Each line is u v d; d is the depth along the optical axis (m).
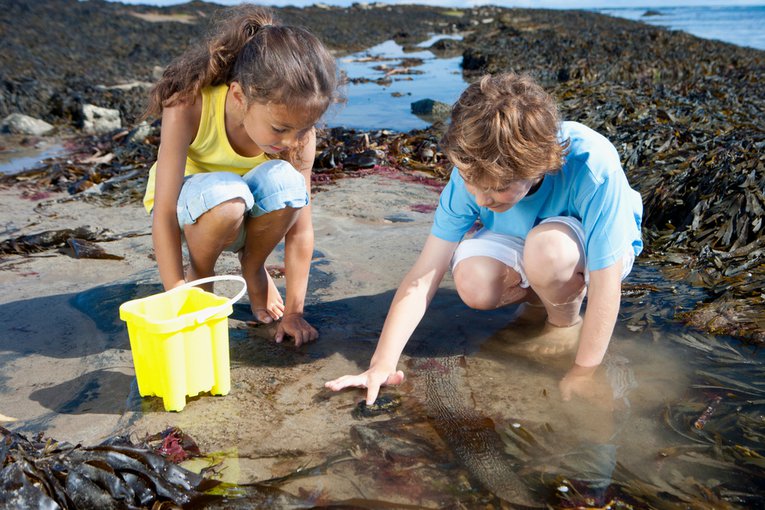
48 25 15.98
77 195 4.85
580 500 1.59
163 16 22.06
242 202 2.38
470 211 2.44
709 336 2.52
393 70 13.86
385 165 5.65
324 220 4.13
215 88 2.38
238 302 2.96
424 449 1.83
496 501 1.60
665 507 1.56
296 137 2.24
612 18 32.84
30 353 2.47
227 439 1.91
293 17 24.67
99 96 8.95
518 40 17.89
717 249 3.36
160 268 2.41
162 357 1.99
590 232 2.22
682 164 4.16
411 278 2.46
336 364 2.39
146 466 1.67
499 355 2.41
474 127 1.89
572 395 2.11
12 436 1.74
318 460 1.80
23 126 7.80
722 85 9.13
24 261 3.49
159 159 2.38
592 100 6.92
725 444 1.82
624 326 2.61
